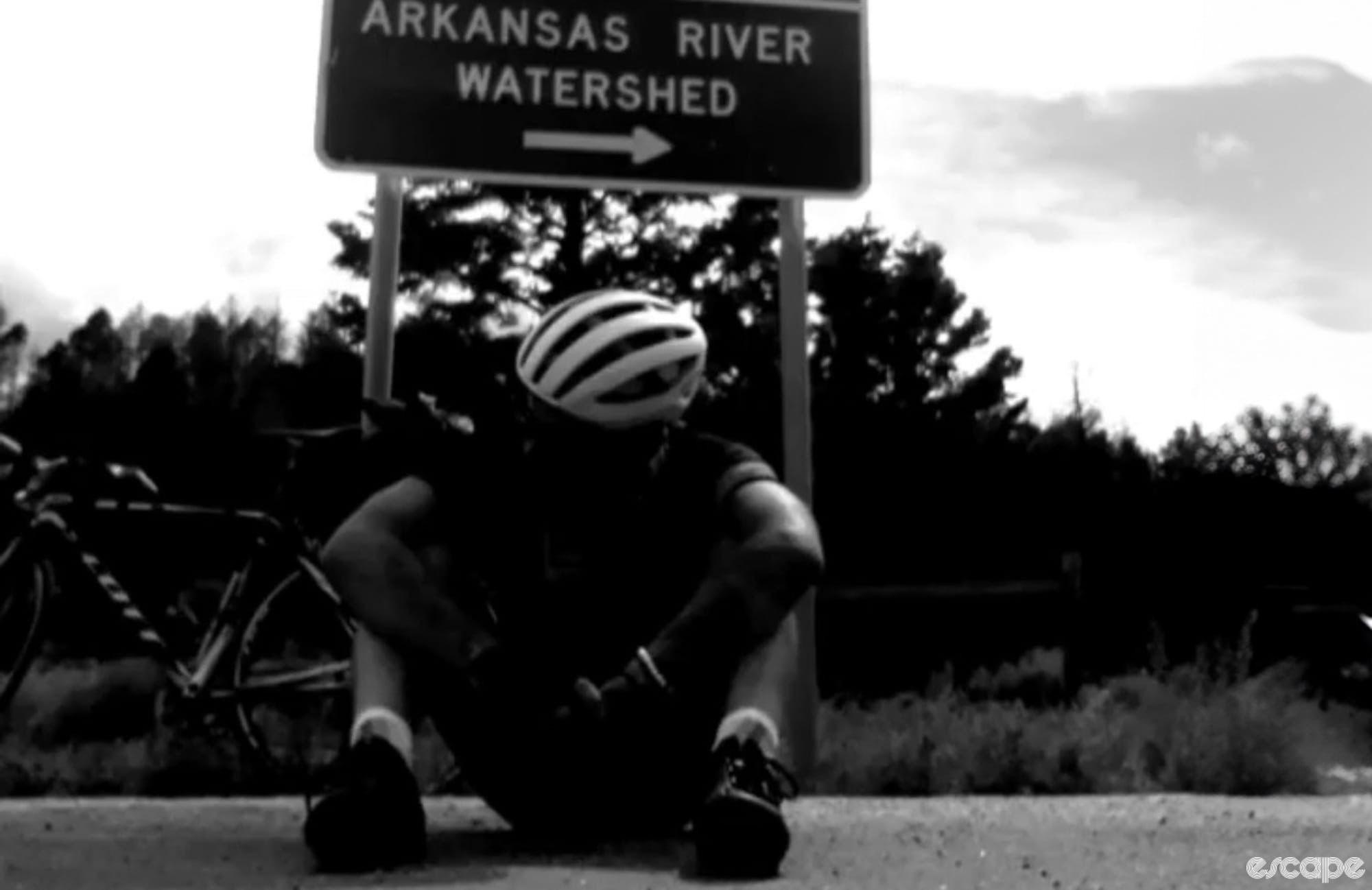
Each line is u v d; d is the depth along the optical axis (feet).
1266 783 20.30
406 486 11.96
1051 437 74.13
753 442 68.95
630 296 12.21
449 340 58.95
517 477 12.08
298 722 21.42
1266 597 39.99
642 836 12.64
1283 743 20.75
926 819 16.11
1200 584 42.73
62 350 84.17
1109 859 12.73
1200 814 16.76
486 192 68.54
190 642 20.48
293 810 16.93
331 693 20.13
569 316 12.08
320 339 67.67
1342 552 56.24
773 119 22.24
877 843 13.84
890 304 87.10
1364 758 25.36
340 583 11.40
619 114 21.89
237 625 20.29
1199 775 20.44
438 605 11.27
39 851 12.91
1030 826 15.47
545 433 12.05
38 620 20.06
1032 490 70.64
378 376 20.90
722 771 11.19
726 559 11.48
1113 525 63.36
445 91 21.50
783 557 11.35
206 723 20.21
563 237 69.36
